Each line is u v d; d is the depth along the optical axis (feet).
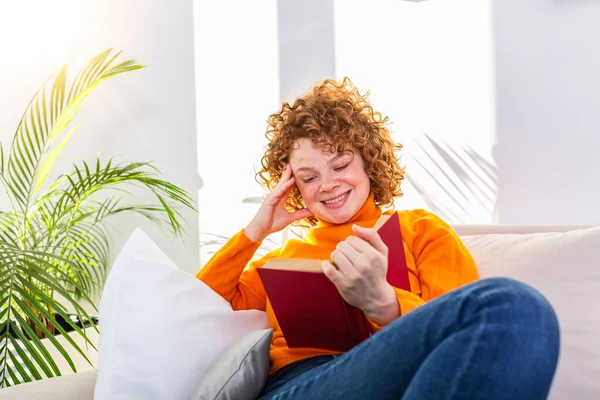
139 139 8.04
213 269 4.50
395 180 4.89
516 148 6.61
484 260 4.32
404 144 7.07
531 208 6.59
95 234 8.16
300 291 3.18
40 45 8.21
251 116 7.68
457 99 6.82
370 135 4.58
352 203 4.29
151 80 7.96
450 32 6.81
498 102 6.65
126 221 8.13
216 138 7.80
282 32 7.50
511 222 6.68
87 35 8.09
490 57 6.65
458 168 6.87
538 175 6.54
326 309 3.20
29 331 4.83
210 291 4.00
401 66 7.02
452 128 6.87
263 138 7.64
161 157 7.98
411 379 2.52
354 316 3.20
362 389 2.66
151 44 7.93
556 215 6.49
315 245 4.46
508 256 4.24
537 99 6.48
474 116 6.77
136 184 8.04
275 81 7.57
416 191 7.07
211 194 7.86
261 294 4.61
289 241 4.69
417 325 2.52
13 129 8.30
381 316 3.15
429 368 2.33
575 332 3.77
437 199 6.98
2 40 8.30
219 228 7.86
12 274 5.08
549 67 6.40
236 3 7.66
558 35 6.35
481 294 2.37
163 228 8.02
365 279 3.00
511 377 2.21
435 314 2.46
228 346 3.84
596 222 6.32
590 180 6.32
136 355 3.64
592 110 6.26
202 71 7.80
